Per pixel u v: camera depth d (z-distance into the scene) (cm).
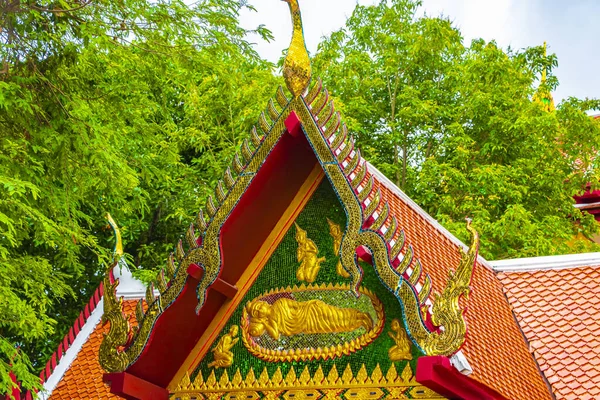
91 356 1812
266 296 1403
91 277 2841
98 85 2175
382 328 1305
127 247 3008
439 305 1199
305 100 1344
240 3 2175
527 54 3300
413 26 3231
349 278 1354
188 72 2347
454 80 3212
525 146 3048
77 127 1841
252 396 1373
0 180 1605
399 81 3288
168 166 2928
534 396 1363
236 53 2175
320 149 1322
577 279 1593
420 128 3170
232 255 1402
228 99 2917
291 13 1373
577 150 3072
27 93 1772
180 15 2097
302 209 1414
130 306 1858
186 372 1430
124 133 2172
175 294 1374
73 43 1917
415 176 3062
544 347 1488
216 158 3020
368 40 3294
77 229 1980
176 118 3244
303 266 1386
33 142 1880
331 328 1341
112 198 2248
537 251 2703
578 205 3425
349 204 1285
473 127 3155
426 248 1505
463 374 1193
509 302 1598
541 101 3403
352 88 3222
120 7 2034
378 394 1288
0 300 1708
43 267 1964
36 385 1708
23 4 1834
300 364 1351
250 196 1371
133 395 1388
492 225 2741
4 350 1725
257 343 1391
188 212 2900
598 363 1434
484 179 2902
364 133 3117
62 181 1938
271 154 1359
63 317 2734
